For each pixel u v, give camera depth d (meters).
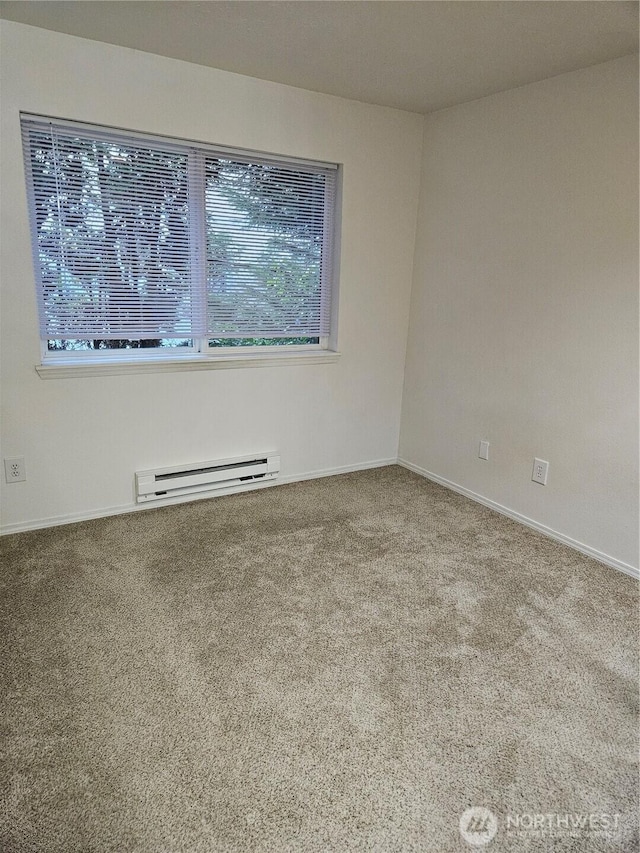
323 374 3.45
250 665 1.87
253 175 2.95
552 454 2.79
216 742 1.57
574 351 2.62
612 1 1.82
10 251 2.42
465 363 3.26
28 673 1.80
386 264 3.46
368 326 3.52
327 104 2.98
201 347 3.08
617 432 2.48
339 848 1.29
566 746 1.58
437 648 1.98
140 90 2.50
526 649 1.98
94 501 2.92
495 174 2.90
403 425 3.84
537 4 1.86
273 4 1.94
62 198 2.51
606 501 2.56
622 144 2.30
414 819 1.36
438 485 3.54
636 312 2.34
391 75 2.62
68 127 2.44
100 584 2.32
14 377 2.57
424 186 3.39
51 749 1.53
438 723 1.65
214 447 3.21
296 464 3.54
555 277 2.66
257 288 3.14
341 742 1.58
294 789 1.43
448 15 1.97
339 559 2.59
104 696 1.72
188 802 1.39
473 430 3.26
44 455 2.73
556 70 2.46
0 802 1.37
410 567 2.53
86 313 2.70
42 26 2.22
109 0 1.96
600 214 2.42
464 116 3.04
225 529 2.86
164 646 1.95
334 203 3.25
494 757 1.54
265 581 2.38
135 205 2.67
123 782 1.44
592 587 2.39
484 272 3.05
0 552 2.56
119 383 2.83
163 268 2.83
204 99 2.65
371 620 2.13
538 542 2.80
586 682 1.83
